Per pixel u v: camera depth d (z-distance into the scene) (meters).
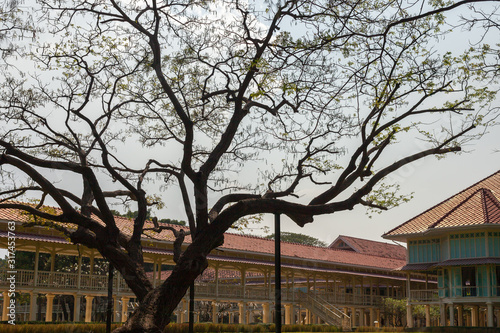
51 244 25.56
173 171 13.96
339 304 40.81
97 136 12.20
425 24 10.95
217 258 32.25
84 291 26.44
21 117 13.20
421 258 36.03
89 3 12.51
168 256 29.86
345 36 10.42
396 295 50.97
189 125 11.12
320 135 13.33
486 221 32.12
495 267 32.50
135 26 12.21
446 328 32.28
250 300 34.88
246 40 12.18
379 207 13.30
